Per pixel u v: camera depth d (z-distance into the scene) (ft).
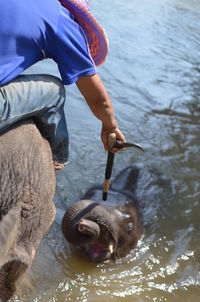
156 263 15.92
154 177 20.33
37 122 10.18
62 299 13.70
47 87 9.82
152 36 35.86
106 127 11.76
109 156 14.30
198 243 17.17
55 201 17.65
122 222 16.10
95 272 15.11
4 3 8.68
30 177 9.32
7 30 8.68
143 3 43.52
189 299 14.53
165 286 14.93
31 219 9.29
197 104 27.40
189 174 21.03
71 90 25.05
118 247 15.89
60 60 9.69
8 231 8.51
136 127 23.75
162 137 23.44
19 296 13.20
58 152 11.30
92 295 14.11
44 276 14.33
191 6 46.32
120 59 30.40
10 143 9.11
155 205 18.76
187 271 15.72
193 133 24.38
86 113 23.44
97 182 19.20
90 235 14.37
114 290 14.48
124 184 19.17
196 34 38.78
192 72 31.45
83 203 15.03
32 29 8.91
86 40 10.03
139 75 29.09
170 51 33.99
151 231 17.44
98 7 38.86
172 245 16.89
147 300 14.26
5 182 8.86
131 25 36.88
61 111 10.53
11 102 9.00
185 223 18.11
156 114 25.39
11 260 8.77
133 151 21.80
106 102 10.86
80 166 19.88
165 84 28.89
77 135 21.68
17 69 8.96
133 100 26.13
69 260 15.31
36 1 9.06
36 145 9.72
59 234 16.22
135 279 15.08
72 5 10.24
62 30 9.39
